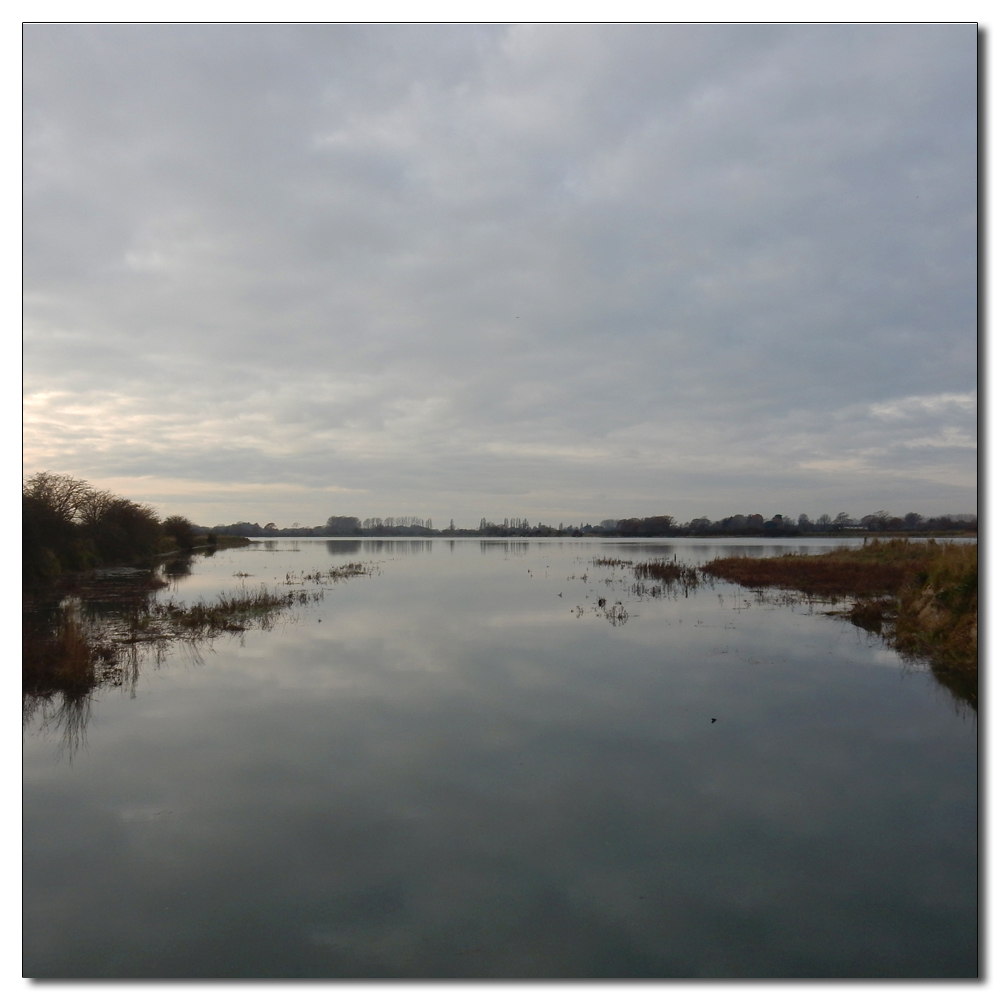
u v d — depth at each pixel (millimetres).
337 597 26344
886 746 10055
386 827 7695
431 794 8508
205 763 9508
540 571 38312
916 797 8430
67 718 11406
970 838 7453
